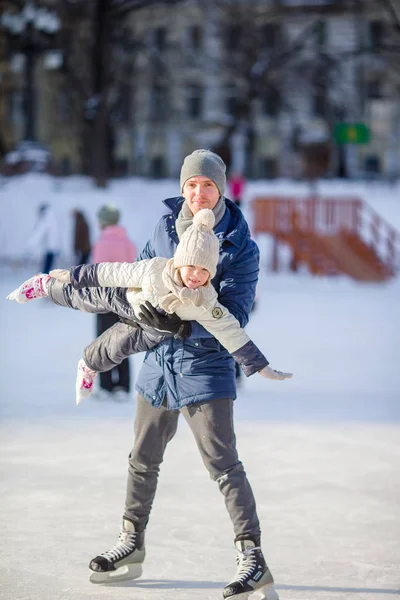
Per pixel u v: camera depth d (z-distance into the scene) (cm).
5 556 795
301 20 9200
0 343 2333
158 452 726
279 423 1406
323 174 8719
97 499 976
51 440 1266
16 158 6700
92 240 5225
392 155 10544
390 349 2303
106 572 729
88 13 6931
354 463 1154
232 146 11006
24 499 974
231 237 678
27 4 6244
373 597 707
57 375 1847
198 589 721
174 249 697
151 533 868
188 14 9912
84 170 7588
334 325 2789
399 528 889
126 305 679
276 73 8256
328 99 8706
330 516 927
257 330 2630
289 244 4769
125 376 1603
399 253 5116
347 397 1652
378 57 9294
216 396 679
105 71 6712
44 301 3519
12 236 5294
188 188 688
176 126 10812
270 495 1003
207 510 945
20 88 9481
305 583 738
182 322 664
